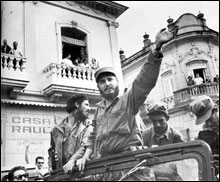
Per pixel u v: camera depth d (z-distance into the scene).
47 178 2.51
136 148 2.31
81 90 5.70
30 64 6.04
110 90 2.50
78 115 3.83
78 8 7.02
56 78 5.76
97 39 6.98
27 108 5.61
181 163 1.65
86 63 6.88
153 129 2.84
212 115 2.97
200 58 5.57
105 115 2.52
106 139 2.41
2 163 4.91
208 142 2.88
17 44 5.88
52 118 5.71
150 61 2.07
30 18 6.44
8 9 6.11
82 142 3.36
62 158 3.68
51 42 6.59
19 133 5.33
